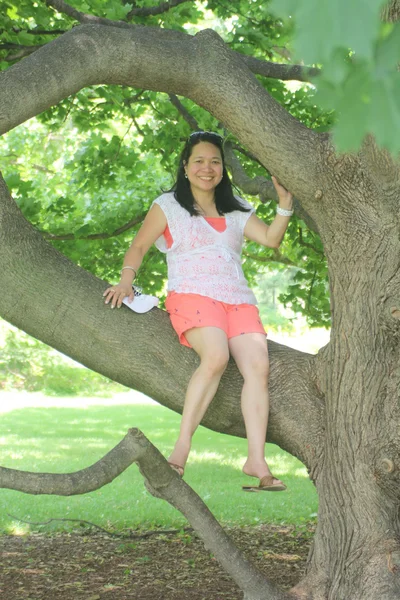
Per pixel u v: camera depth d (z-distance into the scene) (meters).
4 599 5.08
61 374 24.73
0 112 3.41
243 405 3.74
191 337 3.77
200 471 10.75
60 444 13.28
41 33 6.68
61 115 8.25
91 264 8.37
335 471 3.66
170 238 3.99
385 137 0.99
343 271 3.63
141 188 9.95
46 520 7.69
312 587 3.63
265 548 6.59
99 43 3.56
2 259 3.79
